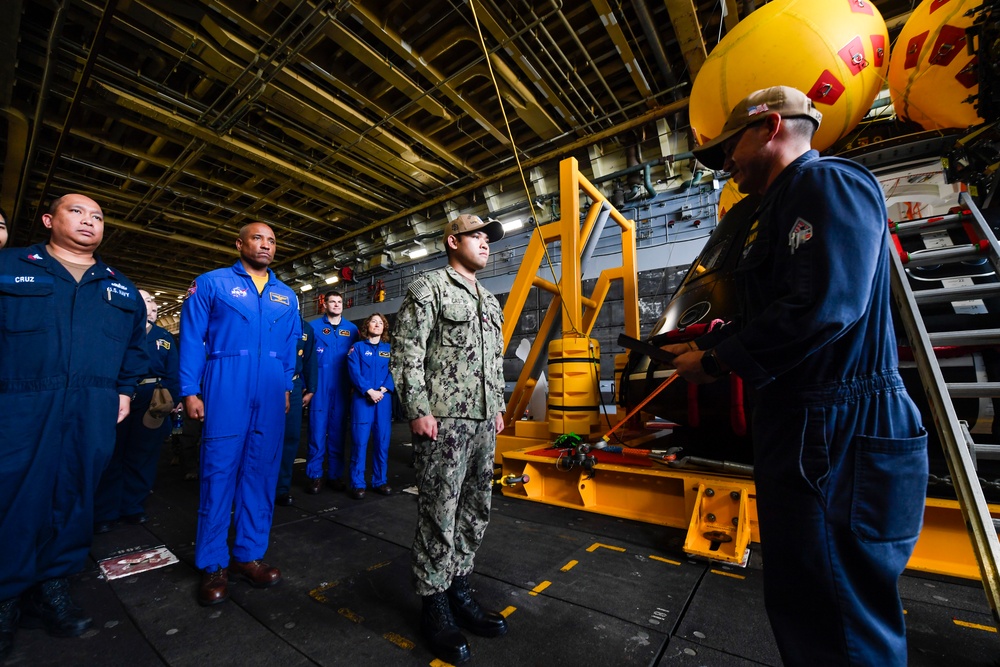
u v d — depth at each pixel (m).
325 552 2.13
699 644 1.30
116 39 5.50
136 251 12.81
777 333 0.71
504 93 6.77
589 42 6.04
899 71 2.81
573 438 3.19
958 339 1.27
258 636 1.41
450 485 1.37
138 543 2.32
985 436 2.02
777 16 2.64
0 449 1.43
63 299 1.61
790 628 0.74
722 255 2.64
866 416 0.71
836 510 0.70
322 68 6.15
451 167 9.21
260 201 10.11
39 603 1.48
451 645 1.25
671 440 3.45
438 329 1.47
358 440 3.21
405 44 5.64
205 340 1.83
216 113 6.89
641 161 7.96
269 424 1.90
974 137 1.88
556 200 8.95
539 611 1.52
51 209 1.71
